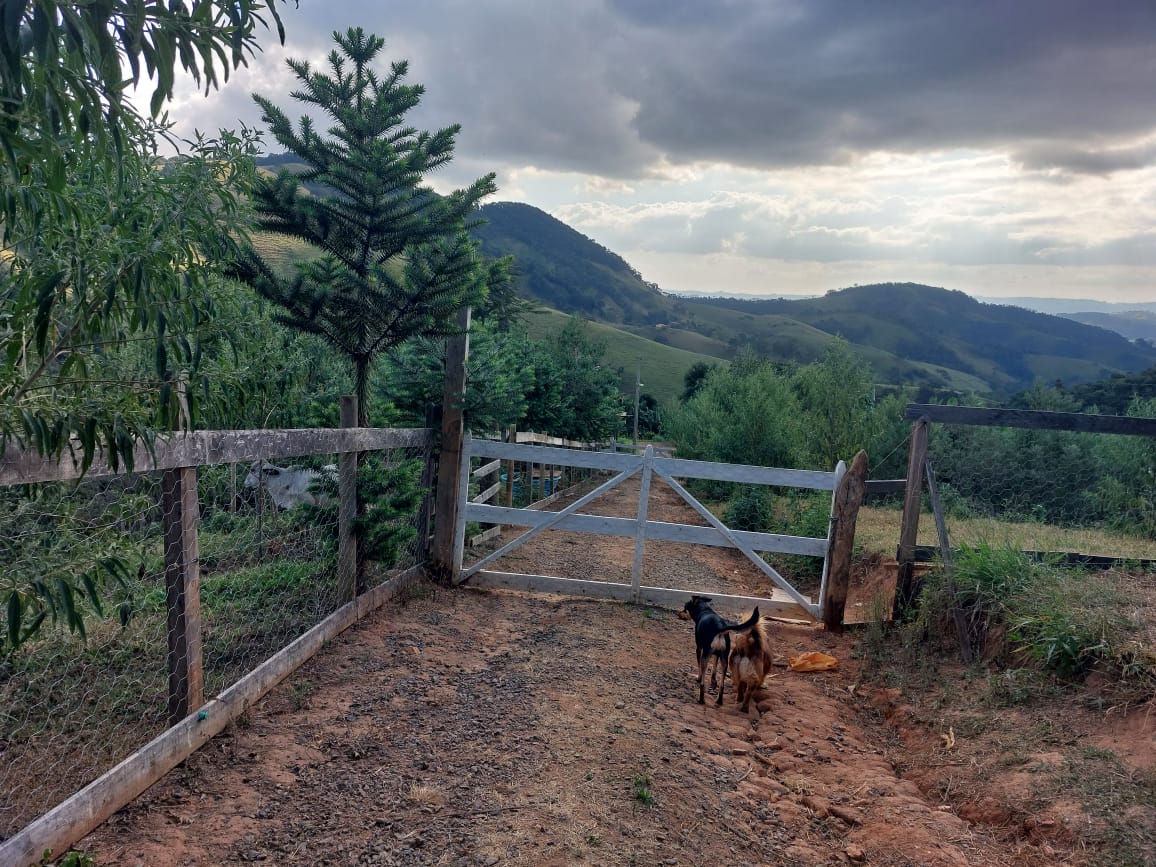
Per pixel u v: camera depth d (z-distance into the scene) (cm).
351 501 640
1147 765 430
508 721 493
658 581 1048
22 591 261
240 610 621
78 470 321
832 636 782
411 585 783
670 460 832
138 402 310
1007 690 562
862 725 587
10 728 410
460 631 682
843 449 1841
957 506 1053
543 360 1534
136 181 330
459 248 679
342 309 694
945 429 1152
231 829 348
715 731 533
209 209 367
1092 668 540
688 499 831
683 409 3281
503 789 402
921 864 374
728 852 371
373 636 627
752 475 819
